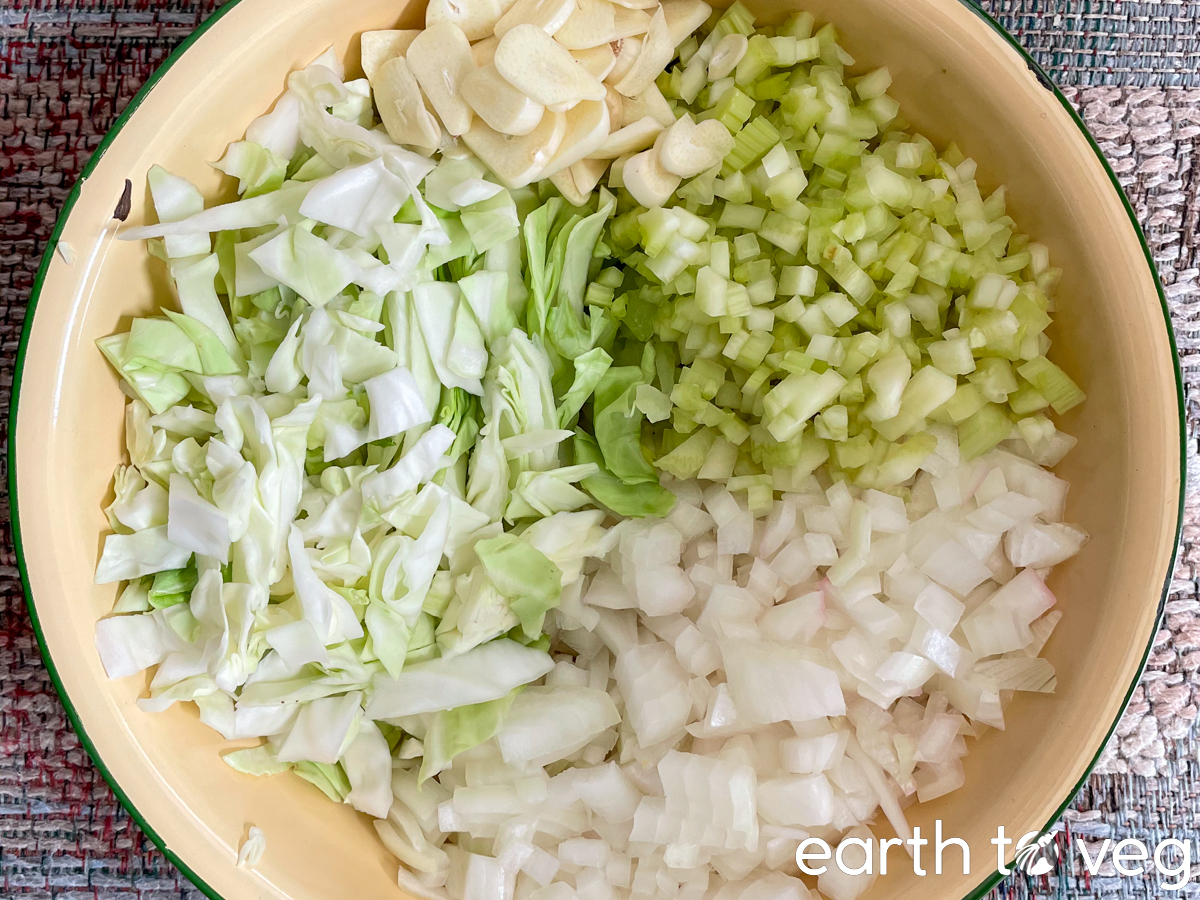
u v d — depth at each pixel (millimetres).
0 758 256
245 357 224
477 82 214
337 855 233
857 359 229
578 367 237
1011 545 231
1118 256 216
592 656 250
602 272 244
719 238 234
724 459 241
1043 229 226
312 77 215
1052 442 230
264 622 219
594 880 236
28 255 252
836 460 238
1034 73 216
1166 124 264
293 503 220
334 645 224
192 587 221
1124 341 216
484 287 231
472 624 228
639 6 221
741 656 231
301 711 230
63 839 257
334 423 222
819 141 230
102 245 205
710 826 228
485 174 227
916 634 229
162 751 215
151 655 218
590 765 242
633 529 240
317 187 211
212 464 215
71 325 204
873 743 234
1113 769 266
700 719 238
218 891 216
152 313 217
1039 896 266
